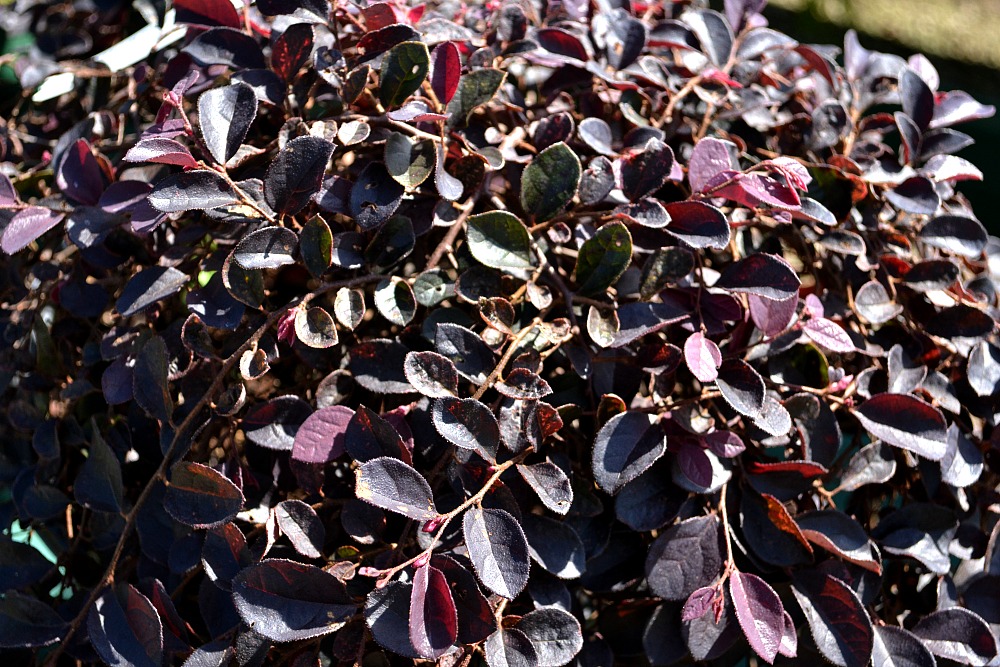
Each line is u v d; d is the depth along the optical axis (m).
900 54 1.86
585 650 0.52
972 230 0.59
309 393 0.56
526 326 0.53
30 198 0.65
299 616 0.47
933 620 0.53
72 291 0.57
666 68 0.63
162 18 0.70
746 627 0.48
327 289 0.51
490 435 0.48
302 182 0.50
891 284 0.58
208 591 0.50
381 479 0.47
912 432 0.53
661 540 0.50
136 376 0.51
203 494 0.49
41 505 0.55
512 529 0.47
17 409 0.58
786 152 0.61
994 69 1.84
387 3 0.55
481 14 0.64
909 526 0.54
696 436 0.52
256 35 0.62
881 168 0.59
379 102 0.53
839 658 0.50
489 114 0.59
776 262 0.51
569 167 0.53
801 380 0.55
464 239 0.56
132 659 0.48
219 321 0.50
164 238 0.57
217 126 0.51
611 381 0.53
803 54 0.63
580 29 0.62
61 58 0.75
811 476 0.52
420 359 0.49
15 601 0.51
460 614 0.47
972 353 0.56
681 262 0.51
